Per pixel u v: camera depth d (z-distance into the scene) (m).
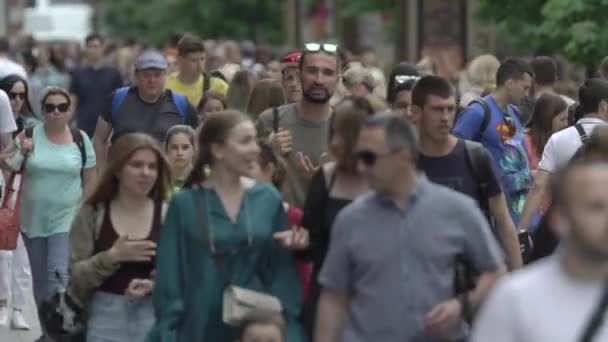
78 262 13.80
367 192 12.94
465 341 11.82
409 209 11.55
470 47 43.31
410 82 18.19
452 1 43.47
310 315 13.10
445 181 14.13
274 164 14.95
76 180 20.52
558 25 30.86
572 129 17.80
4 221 19.98
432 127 14.04
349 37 59.50
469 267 11.77
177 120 21.58
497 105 18.17
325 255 13.10
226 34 96.19
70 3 113.75
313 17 64.31
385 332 11.51
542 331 9.04
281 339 12.48
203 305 12.81
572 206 8.95
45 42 70.88
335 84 15.76
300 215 13.84
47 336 15.27
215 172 13.02
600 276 9.03
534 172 20.19
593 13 30.41
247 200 12.97
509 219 14.34
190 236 12.86
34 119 23.67
